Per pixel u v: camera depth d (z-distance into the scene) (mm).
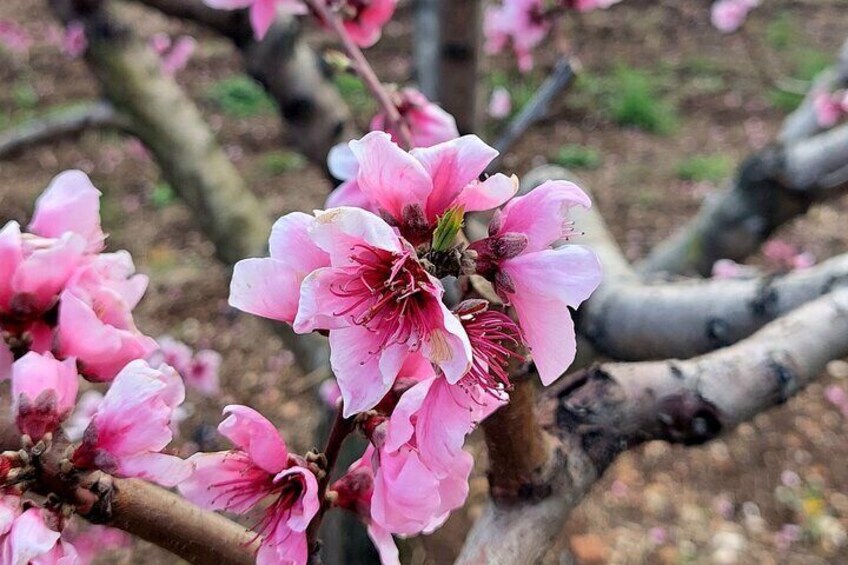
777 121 2418
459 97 476
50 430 224
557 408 281
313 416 1319
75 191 253
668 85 2637
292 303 220
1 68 2574
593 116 2443
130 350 242
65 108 2365
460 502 233
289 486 231
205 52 2787
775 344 300
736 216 637
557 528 270
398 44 2771
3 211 1890
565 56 562
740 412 287
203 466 230
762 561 1080
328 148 509
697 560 1078
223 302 1635
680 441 287
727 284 415
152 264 1771
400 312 214
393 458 221
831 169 599
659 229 1886
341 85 2400
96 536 803
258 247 583
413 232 223
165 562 984
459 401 217
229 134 2355
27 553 213
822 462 1263
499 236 224
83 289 242
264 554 227
